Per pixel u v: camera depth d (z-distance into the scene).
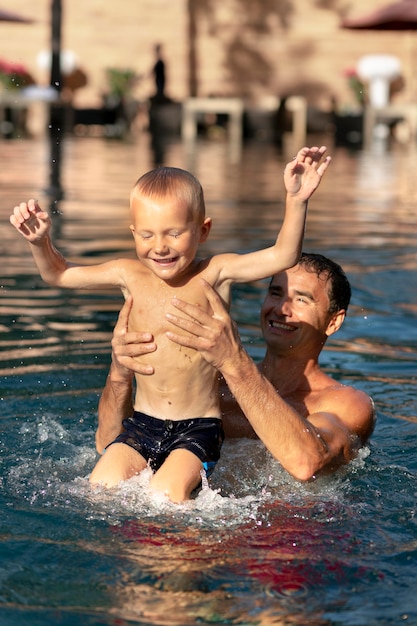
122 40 33.03
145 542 3.62
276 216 13.25
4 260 9.65
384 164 22.81
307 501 4.12
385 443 4.98
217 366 4.13
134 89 33.31
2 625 2.96
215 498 4.06
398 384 6.04
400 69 32.12
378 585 3.30
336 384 4.98
